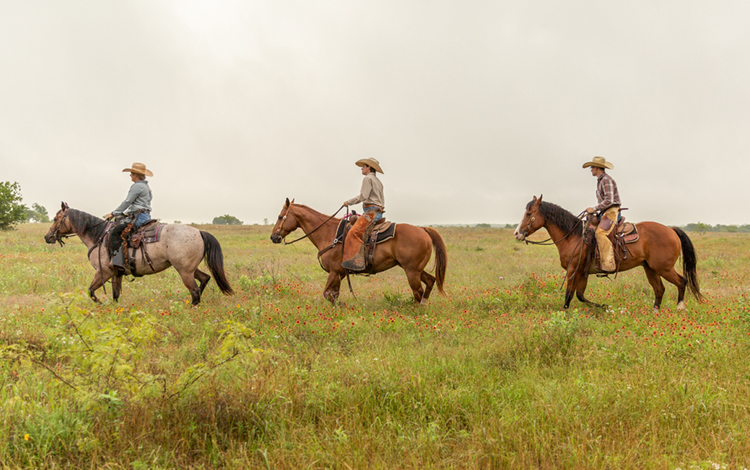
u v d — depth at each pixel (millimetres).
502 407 3514
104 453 2732
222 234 32062
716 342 4895
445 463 2738
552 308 7676
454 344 5617
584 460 2719
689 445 2984
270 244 23297
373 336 5805
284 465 2625
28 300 8312
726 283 10859
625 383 3795
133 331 3553
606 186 7438
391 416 3303
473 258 17047
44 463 2598
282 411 3225
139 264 7613
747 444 2893
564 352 4867
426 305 7902
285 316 6738
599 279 11242
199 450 2830
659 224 7609
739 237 32812
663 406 3434
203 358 4738
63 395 3443
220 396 3312
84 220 7906
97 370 3238
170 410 3145
